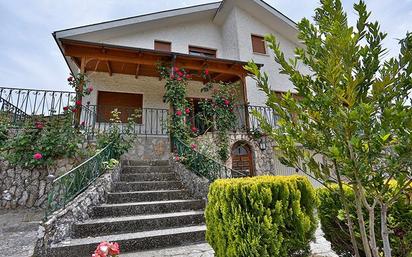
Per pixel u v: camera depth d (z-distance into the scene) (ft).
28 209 15.06
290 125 5.05
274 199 6.72
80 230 9.95
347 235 6.90
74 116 17.88
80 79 18.98
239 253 6.21
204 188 13.12
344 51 4.36
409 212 6.19
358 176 4.09
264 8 31.68
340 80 4.60
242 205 6.56
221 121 22.44
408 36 4.39
